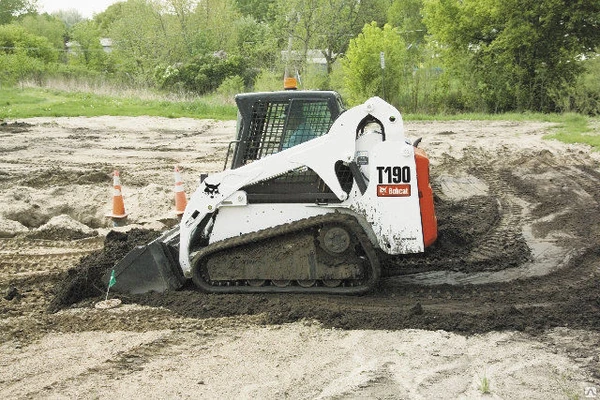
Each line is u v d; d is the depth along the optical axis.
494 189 11.77
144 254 6.66
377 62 28.23
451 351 5.26
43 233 9.27
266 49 43.50
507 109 29.19
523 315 5.94
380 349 5.34
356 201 6.32
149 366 5.16
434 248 7.77
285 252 6.39
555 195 11.09
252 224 6.54
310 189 6.46
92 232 9.39
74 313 6.36
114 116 23.39
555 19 28.16
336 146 6.28
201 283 6.60
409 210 6.25
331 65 43.81
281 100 6.58
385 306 6.27
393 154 6.20
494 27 29.48
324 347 5.41
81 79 35.81
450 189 11.89
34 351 5.50
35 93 29.97
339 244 6.27
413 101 29.62
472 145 16.58
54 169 13.80
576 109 26.39
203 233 6.79
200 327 5.89
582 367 4.95
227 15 50.56
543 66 28.09
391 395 4.63
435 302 6.39
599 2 27.30
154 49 48.47
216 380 4.90
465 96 29.80
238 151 6.70
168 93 33.28
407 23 50.62
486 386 4.65
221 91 36.66
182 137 19.31
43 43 52.91
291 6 41.59
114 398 4.68
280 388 4.76
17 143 17.66
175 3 49.47
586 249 8.06
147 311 6.31
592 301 6.27
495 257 7.77
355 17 46.59
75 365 5.21
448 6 30.27
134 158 15.72
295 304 6.23
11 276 7.60
